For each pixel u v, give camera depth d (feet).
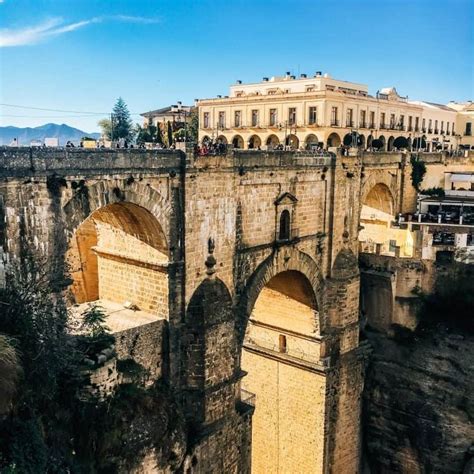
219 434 115.96
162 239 107.14
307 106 282.15
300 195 139.74
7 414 74.43
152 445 98.37
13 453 72.90
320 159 143.84
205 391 112.27
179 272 109.70
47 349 81.92
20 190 82.69
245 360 169.07
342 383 159.12
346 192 154.81
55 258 88.38
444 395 161.27
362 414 170.91
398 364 169.27
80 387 89.56
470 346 168.96
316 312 152.76
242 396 131.03
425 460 161.27
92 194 92.48
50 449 80.02
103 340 96.53
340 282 154.40
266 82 337.72
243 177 121.60
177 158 105.91
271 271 133.08
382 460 169.17
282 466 164.45
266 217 130.31
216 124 320.09
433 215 193.16
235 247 121.90
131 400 97.91
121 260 115.24
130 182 98.22
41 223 85.87
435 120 361.51
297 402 158.61
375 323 179.83
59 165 87.25
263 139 301.63
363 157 168.14
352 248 160.76
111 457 91.91
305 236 143.84
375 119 306.55
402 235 191.62
